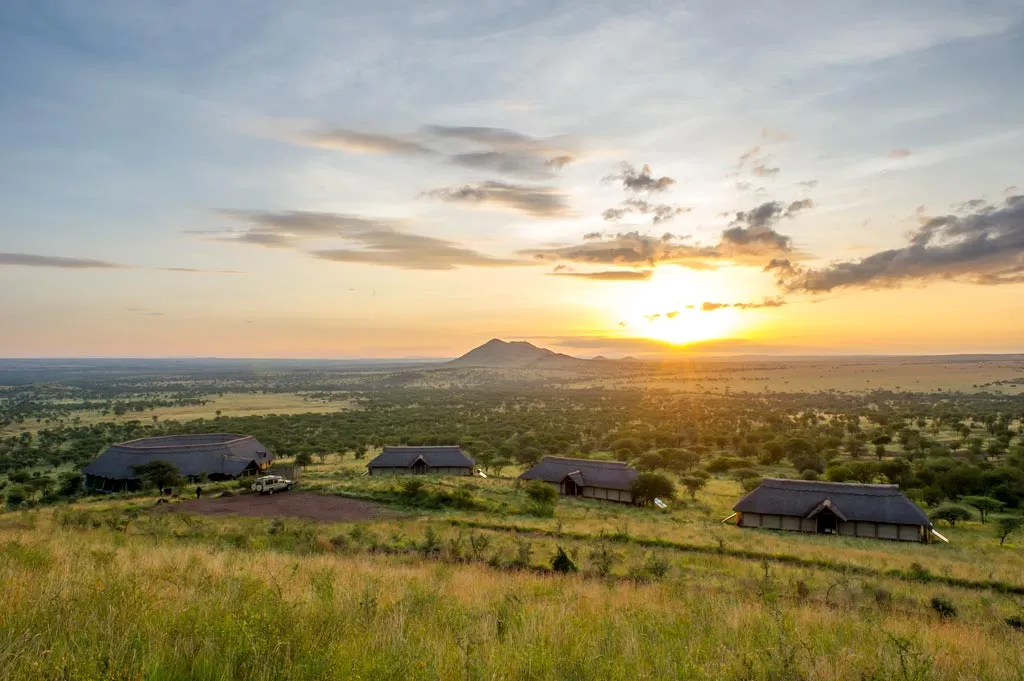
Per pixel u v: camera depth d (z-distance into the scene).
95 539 26.44
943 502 71.31
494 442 128.25
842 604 21.39
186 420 187.25
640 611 13.27
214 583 12.14
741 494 78.62
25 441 133.88
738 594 22.12
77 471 95.44
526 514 56.41
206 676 6.51
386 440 128.50
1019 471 75.31
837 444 115.69
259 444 100.06
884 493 60.09
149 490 71.75
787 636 10.27
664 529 50.91
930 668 9.13
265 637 7.43
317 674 6.73
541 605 13.04
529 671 7.59
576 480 77.44
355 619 9.44
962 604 26.70
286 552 30.89
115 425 164.00
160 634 7.36
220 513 54.19
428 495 60.62
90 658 6.39
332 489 65.38
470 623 10.28
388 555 32.59
